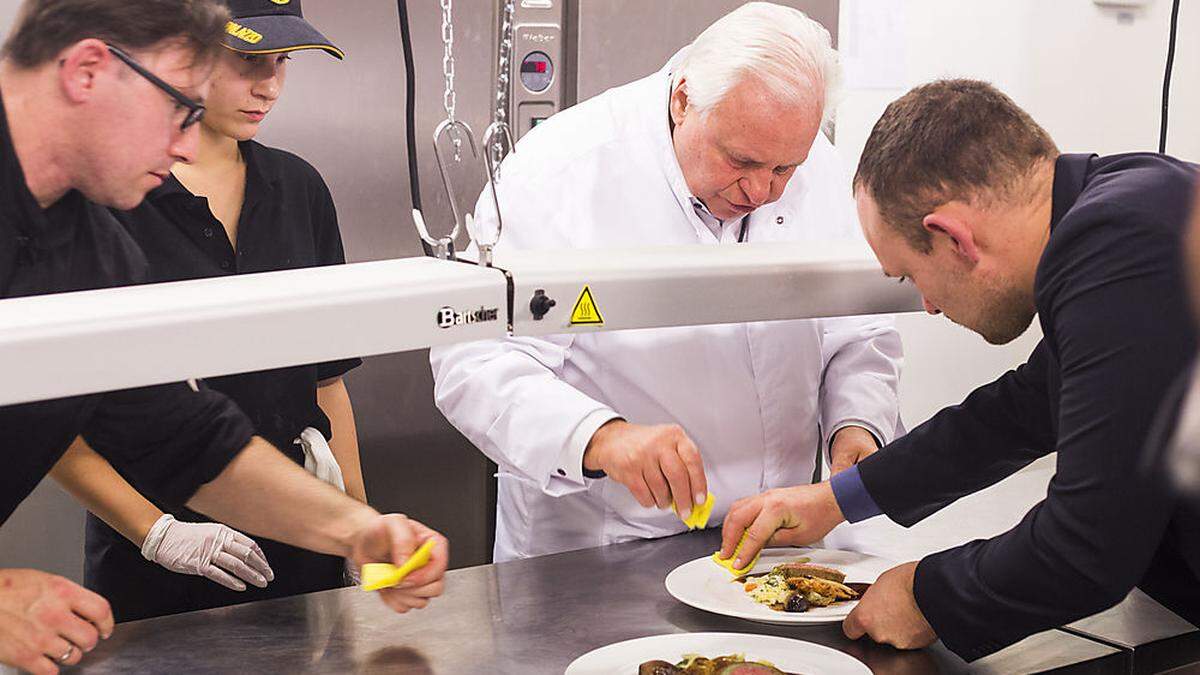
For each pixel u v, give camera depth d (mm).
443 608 1471
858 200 1410
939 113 1335
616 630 1417
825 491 1613
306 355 1090
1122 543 1209
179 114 1301
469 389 1740
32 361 958
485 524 2699
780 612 1443
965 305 1386
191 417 1506
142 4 1266
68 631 1248
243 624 1410
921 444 1589
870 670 1303
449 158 2531
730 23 1685
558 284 1239
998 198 1306
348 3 2393
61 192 1373
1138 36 3801
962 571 1326
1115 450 1183
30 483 1479
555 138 1879
